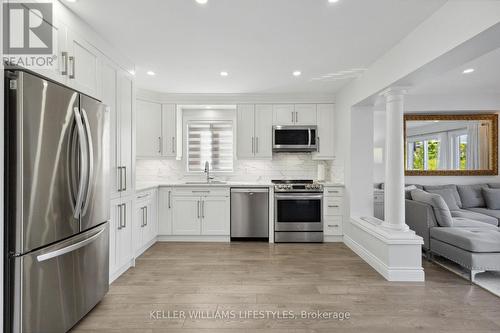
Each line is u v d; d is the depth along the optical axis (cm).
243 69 340
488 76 380
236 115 462
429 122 515
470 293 254
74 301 195
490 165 512
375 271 308
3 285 152
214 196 430
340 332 194
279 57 303
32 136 158
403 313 219
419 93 478
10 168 154
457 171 515
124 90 294
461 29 188
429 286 269
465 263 283
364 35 253
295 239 425
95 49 241
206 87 419
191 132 496
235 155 493
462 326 202
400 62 265
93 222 215
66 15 203
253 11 213
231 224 431
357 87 366
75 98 191
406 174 517
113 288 263
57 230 176
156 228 421
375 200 481
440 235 320
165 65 326
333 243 421
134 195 319
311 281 281
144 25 233
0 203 149
